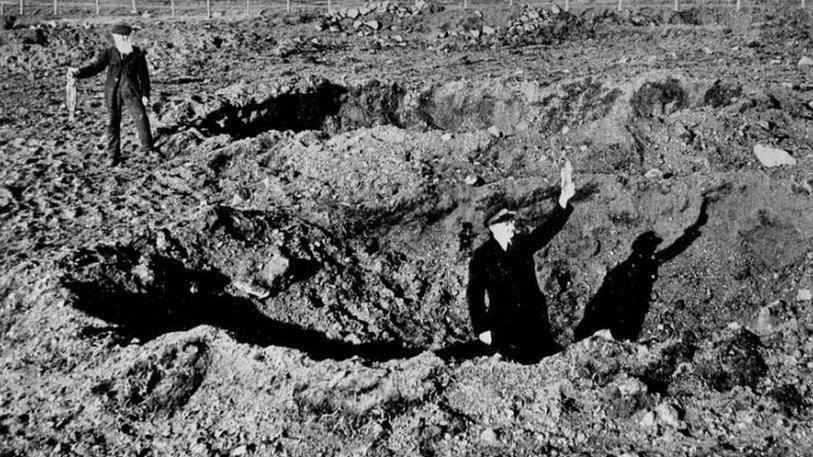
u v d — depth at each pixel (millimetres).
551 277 5965
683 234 6074
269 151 6668
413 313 5223
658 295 5957
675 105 7996
